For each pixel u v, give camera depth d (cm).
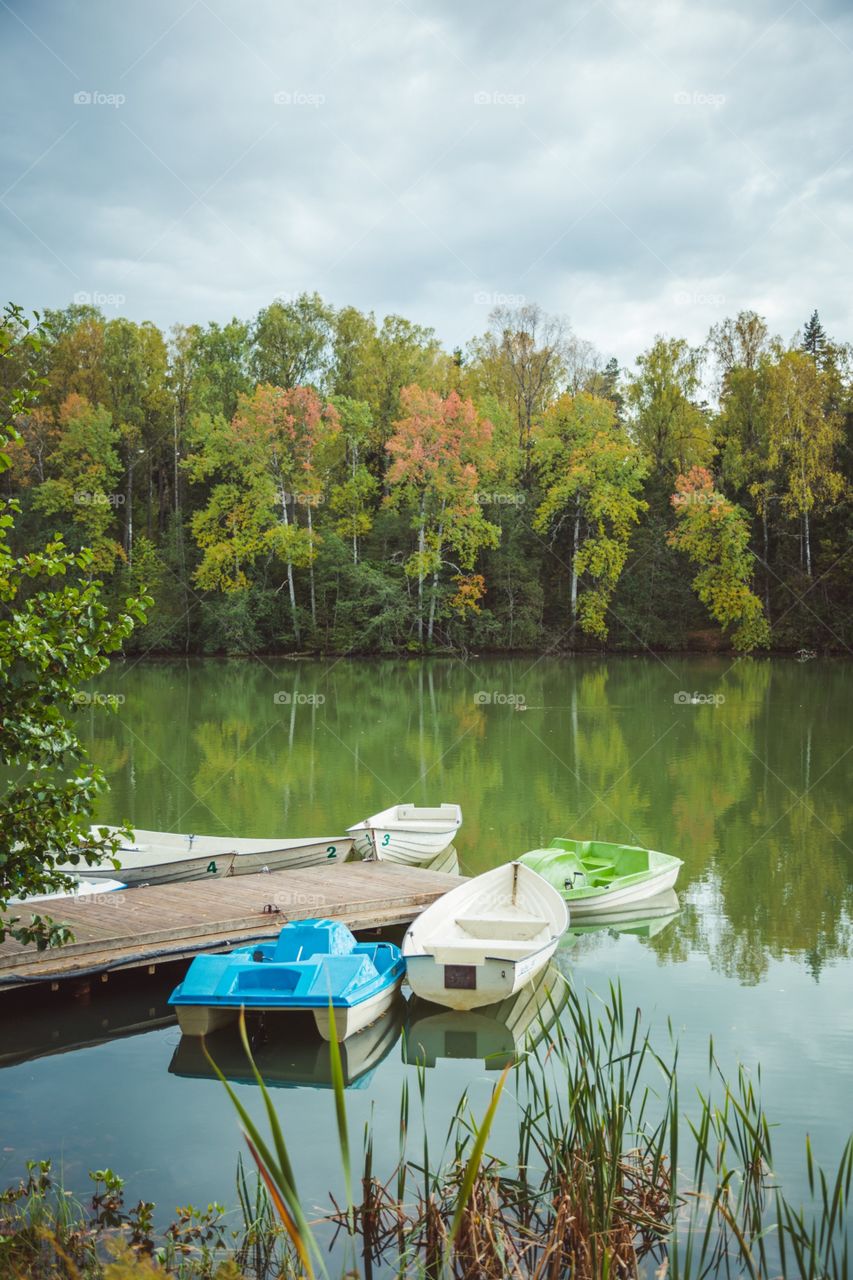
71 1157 535
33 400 449
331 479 4444
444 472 4200
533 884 968
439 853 1243
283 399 4125
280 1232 445
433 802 1525
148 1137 560
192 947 815
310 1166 523
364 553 4488
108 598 4081
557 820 1409
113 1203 480
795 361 4191
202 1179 511
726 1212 405
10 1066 662
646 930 941
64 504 4141
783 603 4288
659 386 4650
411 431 4188
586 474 4241
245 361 4616
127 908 918
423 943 802
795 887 1078
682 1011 734
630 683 3284
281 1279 414
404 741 2106
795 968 830
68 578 4041
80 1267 404
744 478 4316
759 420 4325
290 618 4294
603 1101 465
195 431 4241
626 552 4325
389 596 4159
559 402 4434
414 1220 452
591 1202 414
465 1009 760
